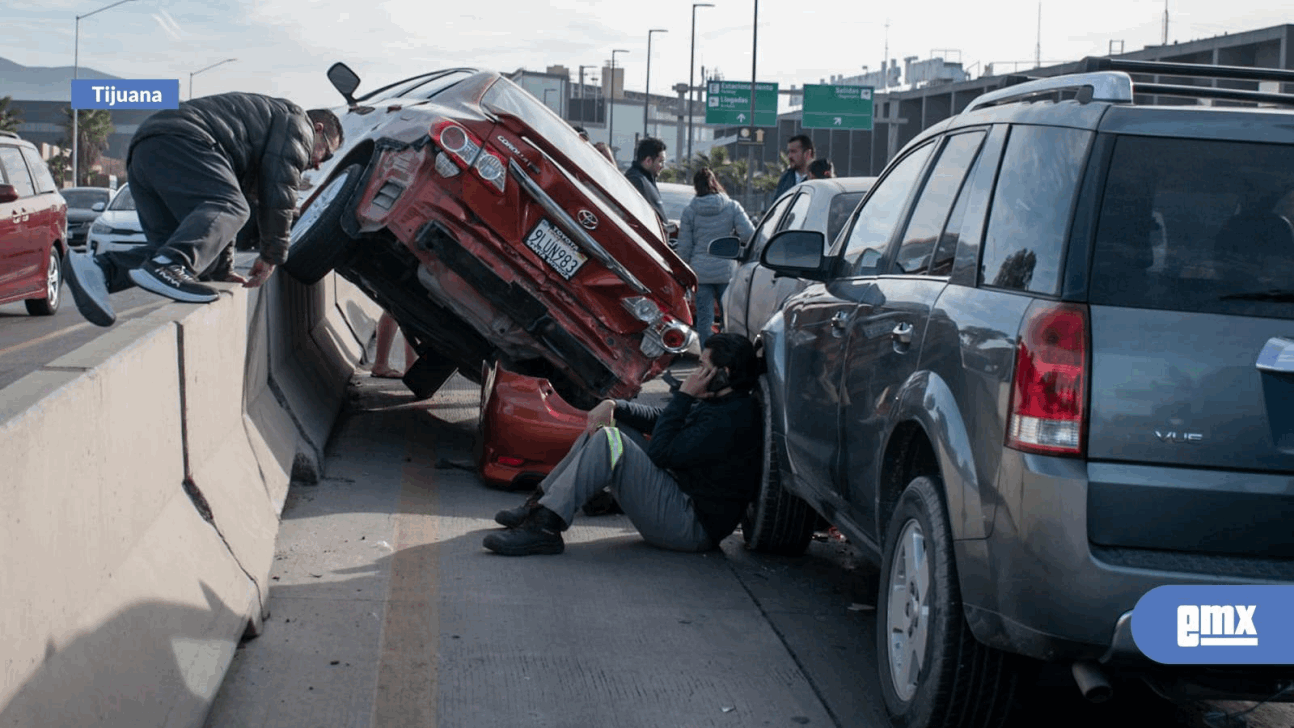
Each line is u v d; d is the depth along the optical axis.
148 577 3.40
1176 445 3.02
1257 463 3.02
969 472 3.30
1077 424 3.04
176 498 4.01
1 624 2.37
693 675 4.20
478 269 6.78
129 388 3.41
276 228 5.71
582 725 3.74
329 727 3.58
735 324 9.66
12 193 12.23
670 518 5.69
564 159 6.81
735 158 88.44
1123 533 3.02
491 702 3.85
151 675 3.14
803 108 52.53
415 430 8.44
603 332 7.00
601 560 5.58
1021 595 3.10
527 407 6.84
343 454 7.48
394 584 4.96
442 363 9.31
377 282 7.57
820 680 4.24
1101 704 4.12
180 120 5.43
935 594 3.48
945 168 4.30
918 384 3.71
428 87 8.57
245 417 5.64
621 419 6.11
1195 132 3.19
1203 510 3.02
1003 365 3.20
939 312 3.74
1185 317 3.06
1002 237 3.52
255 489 5.23
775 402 5.61
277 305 7.11
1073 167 3.25
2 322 13.35
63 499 2.78
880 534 4.10
